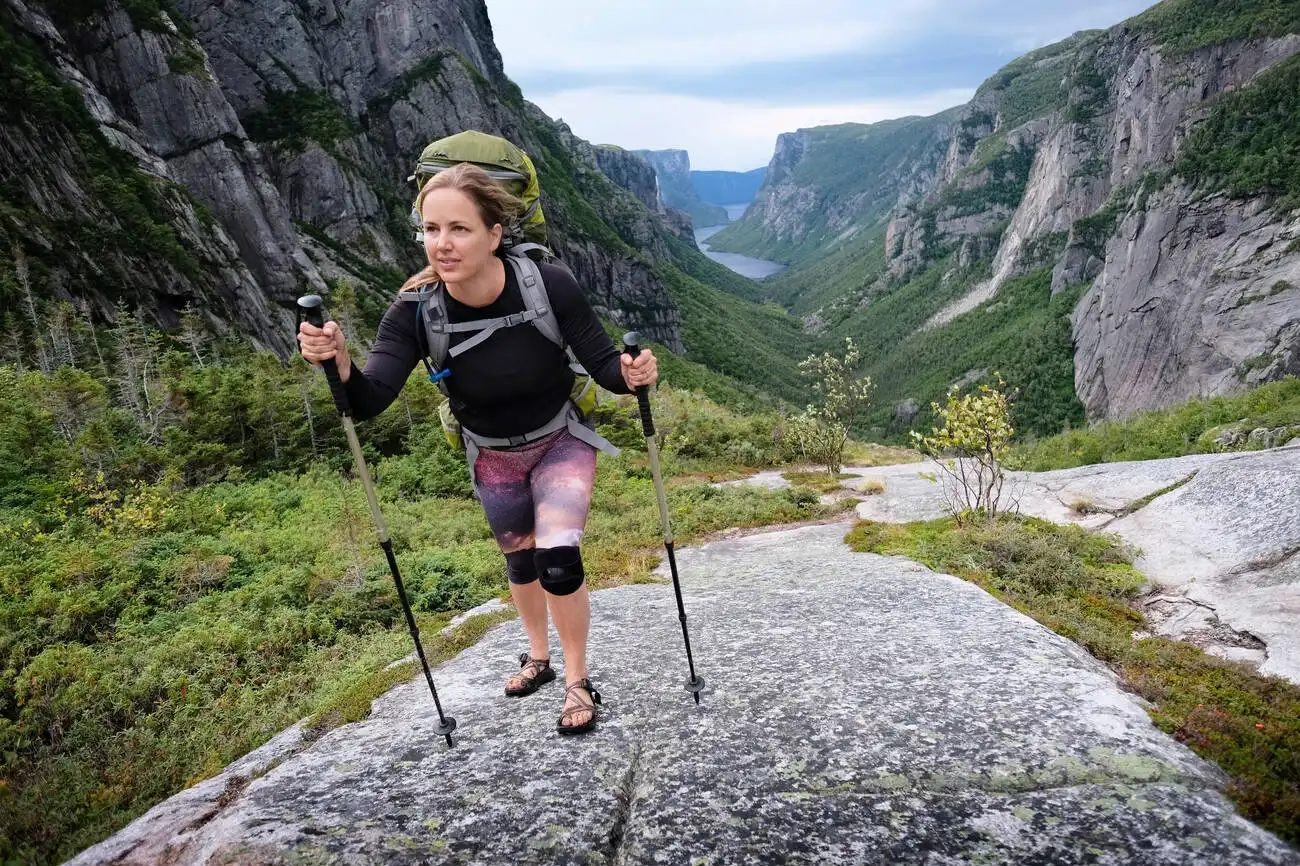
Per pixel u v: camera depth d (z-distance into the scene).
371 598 9.63
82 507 16.80
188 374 36.53
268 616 9.26
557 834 2.83
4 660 8.58
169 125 94.31
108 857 2.90
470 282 2.84
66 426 31.14
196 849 2.82
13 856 4.44
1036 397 174.25
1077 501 8.71
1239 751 3.05
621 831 2.88
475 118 153.62
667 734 3.55
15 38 80.56
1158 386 134.00
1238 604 5.41
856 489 14.17
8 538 13.66
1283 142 126.06
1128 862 2.38
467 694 4.34
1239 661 4.55
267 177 104.00
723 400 139.62
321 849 2.74
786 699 3.84
